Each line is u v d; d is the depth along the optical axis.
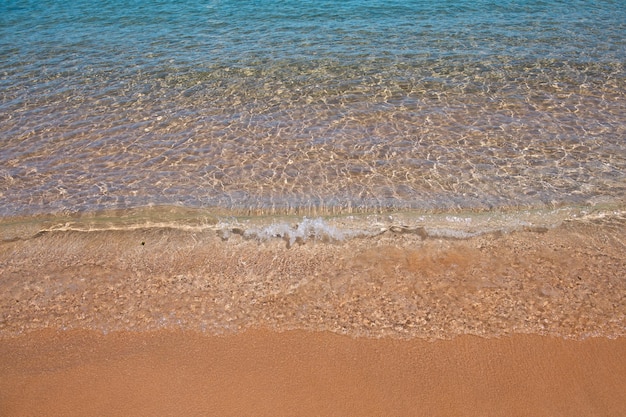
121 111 9.00
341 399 4.37
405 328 4.96
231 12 13.72
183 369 4.66
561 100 8.87
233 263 5.83
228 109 8.98
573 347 4.72
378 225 6.30
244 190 7.01
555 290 5.30
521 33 11.58
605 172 7.07
